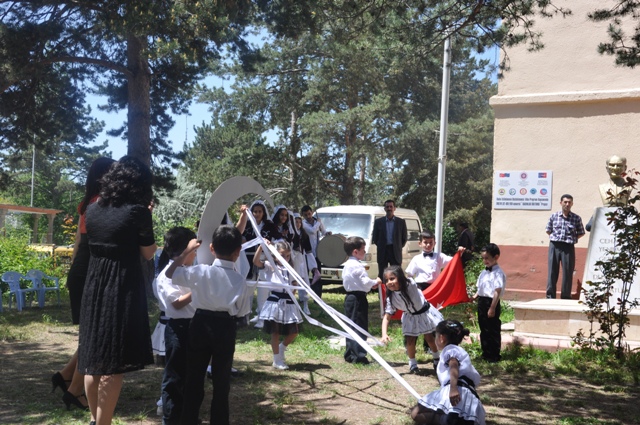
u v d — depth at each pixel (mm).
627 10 8609
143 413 5789
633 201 8719
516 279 13227
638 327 8703
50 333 10203
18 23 13039
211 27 11555
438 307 8836
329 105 33062
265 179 35750
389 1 9234
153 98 17500
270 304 7832
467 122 33438
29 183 58781
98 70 17000
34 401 6145
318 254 9305
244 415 5887
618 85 12609
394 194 35000
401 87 32219
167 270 4883
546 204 13070
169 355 5297
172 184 19547
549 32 13180
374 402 6406
